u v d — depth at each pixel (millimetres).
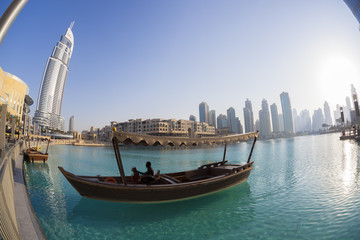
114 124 120188
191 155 38094
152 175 8055
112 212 7074
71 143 101375
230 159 28719
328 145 48844
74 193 9352
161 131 91750
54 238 5238
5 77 55312
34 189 10000
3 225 3227
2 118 11328
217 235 5473
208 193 8539
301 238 5109
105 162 25703
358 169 15133
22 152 24219
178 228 5926
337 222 5949
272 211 7152
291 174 14531
